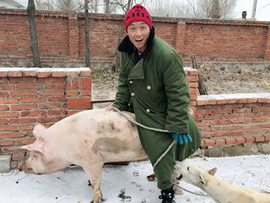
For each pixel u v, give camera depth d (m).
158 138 2.66
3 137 3.56
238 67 13.56
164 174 2.71
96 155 2.75
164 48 2.41
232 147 4.39
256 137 4.43
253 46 13.85
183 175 2.65
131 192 3.30
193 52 13.22
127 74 2.88
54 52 11.39
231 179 3.67
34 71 3.36
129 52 2.65
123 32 11.38
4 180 3.39
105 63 11.77
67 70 3.50
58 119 3.64
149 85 2.56
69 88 3.51
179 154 2.86
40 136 2.87
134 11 2.35
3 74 3.28
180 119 2.49
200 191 3.38
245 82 11.46
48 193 3.20
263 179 3.70
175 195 3.28
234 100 4.16
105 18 11.40
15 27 10.73
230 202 2.48
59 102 3.59
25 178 3.46
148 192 3.31
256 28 13.60
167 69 2.41
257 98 4.22
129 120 2.80
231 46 13.57
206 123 4.25
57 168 2.93
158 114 2.69
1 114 3.47
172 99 2.48
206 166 4.01
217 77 12.22
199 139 3.01
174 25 12.56
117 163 3.88
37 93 3.49
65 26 11.20
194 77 3.93
